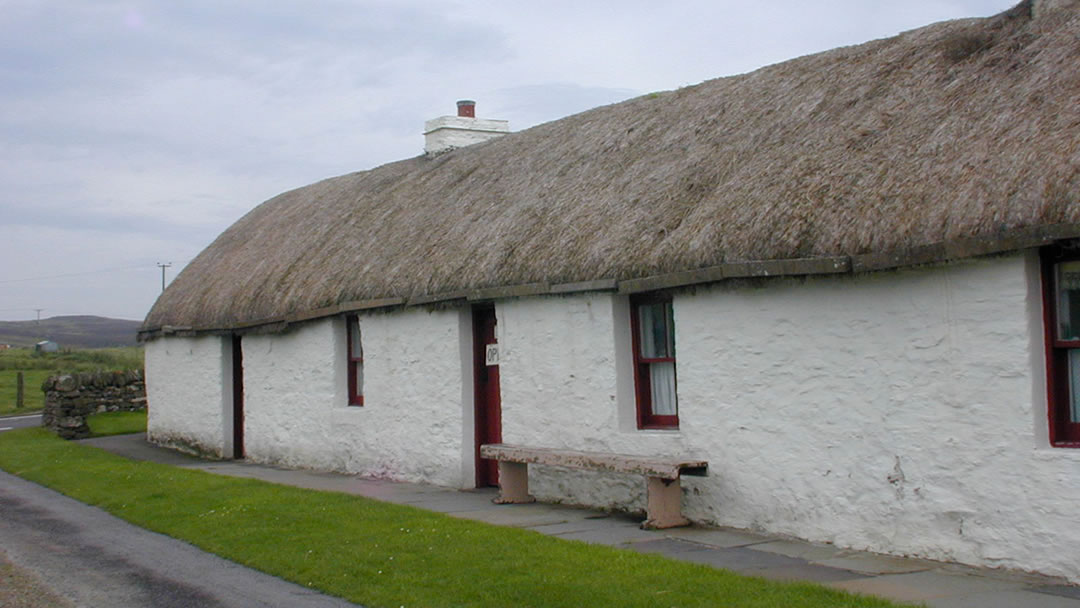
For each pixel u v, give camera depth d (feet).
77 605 25.16
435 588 24.41
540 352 38.04
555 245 37.45
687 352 32.35
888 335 26.81
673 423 34.50
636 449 34.17
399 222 51.47
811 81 35.81
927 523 25.96
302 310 51.57
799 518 29.12
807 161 30.76
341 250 53.42
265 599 24.95
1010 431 24.27
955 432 25.36
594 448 35.83
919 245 25.13
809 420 28.78
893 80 32.12
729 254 29.86
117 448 67.15
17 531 35.73
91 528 35.99
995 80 28.32
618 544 29.19
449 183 52.31
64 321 519.60
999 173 24.67
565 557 26.66
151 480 46.47
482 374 43.19
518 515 34.94
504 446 38.34
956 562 25.32
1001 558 24.43
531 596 22.97
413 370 45.32
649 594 22.56
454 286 41.16
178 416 66.54
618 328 35.17
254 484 44.19
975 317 24.94
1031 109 25.94
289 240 61.52
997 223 23.72
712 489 31.65
